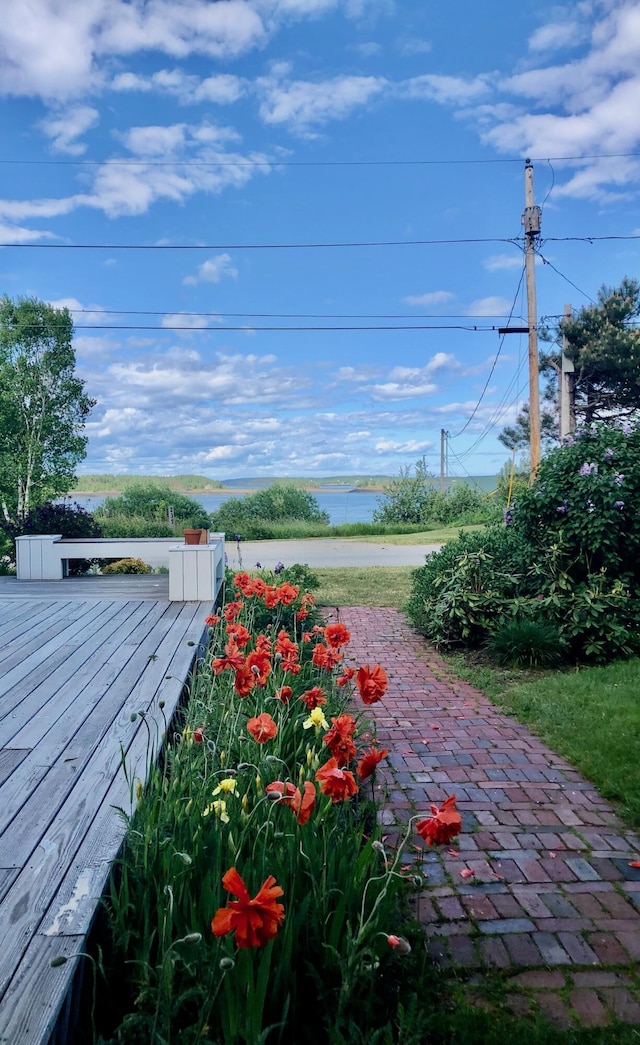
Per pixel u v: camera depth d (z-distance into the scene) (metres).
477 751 4.00
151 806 2.18
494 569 6.74
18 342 18.05
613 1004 1.98
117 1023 1.67
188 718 3.24
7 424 17.53
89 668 4.26
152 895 1.88
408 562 15.02
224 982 1.52
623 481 5.99
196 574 6.79
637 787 3.35
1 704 3.57
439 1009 1.94
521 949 2.22
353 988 1.73
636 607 5.84
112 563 11.34
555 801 3.33
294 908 1.85
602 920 2.38
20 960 1.60
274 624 5.70
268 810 2.12
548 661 5.75
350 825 2.39
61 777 2.68
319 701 2.66
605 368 19.78
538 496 6.30
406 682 5.52
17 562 8.46
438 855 2.81
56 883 1.93
